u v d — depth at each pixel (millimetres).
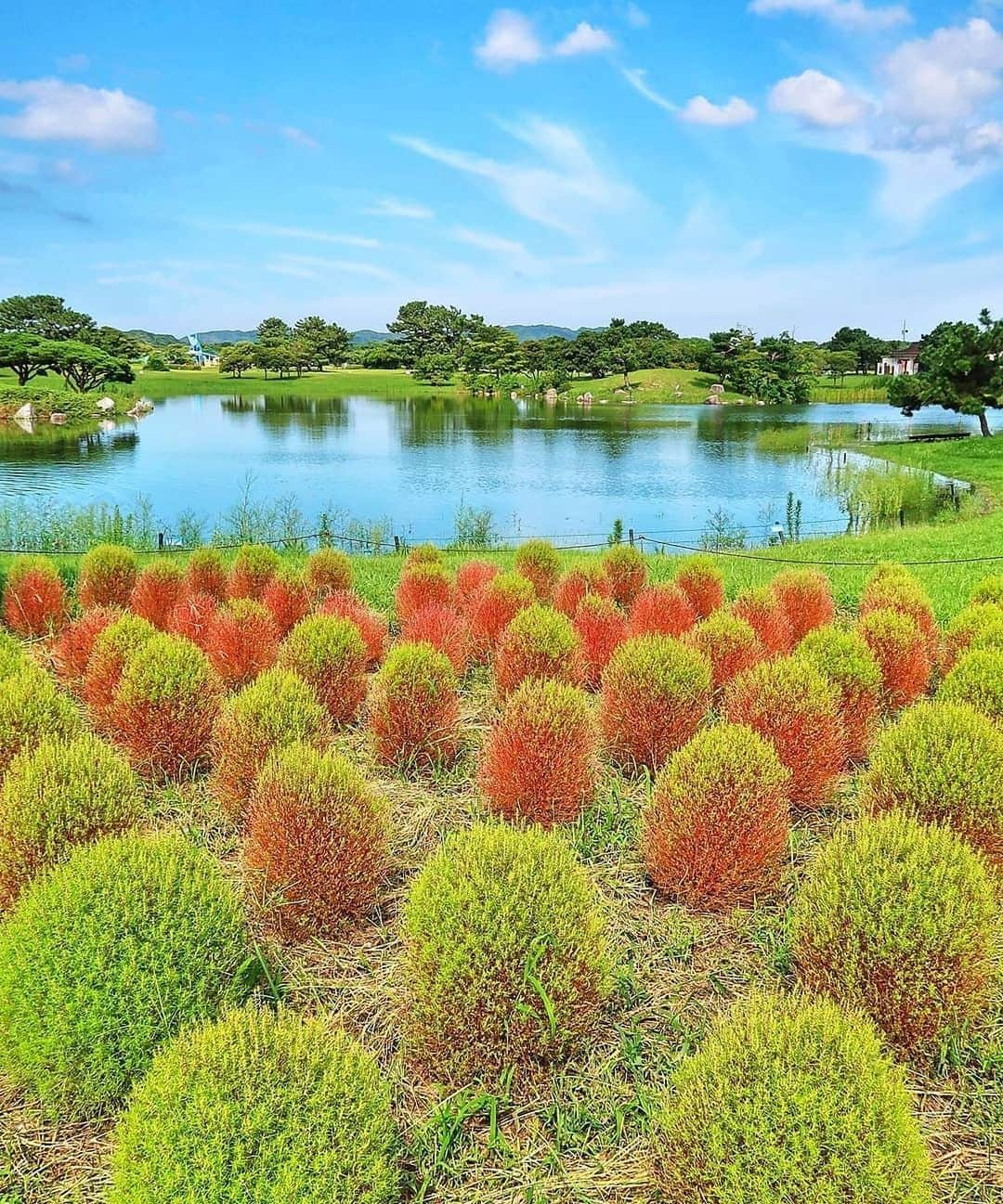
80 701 6602
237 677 6500
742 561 13812
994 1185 2650
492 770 4672
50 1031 2713
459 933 2939
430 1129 2760
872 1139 2150
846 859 3361
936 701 5418
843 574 12062
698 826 3902
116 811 3791
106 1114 2814
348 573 9438
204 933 2941
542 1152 2752
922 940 3066
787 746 4801
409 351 131000
